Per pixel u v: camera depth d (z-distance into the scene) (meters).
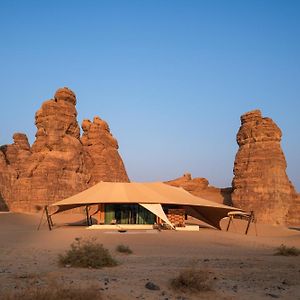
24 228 46.41
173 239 30.70
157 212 41.03
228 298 12.16
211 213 47.66
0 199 95.38
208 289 13.08
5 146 114.56
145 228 41.81
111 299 11.34
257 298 12.24
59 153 85.19
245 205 97.62
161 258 20.86
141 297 11.82
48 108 87.19
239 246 28.77
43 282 13.46
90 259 17.50
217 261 20.05
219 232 40.19
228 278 15.37
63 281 13.71
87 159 96.88
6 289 12.09
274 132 100.81
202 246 27.64
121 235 32.41
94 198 42.72
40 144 85.81
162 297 11.98
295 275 16.50
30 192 81.25
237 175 102.50
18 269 16.64
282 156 100.81
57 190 82.00
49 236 32.56
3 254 22.09
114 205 45.03
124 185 46.44
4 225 56.25
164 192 46.31
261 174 98.06
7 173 100.75
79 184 86.50
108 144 105.62
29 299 10.62
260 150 100.19
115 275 15.25
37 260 19.67
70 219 72.06
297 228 78.31
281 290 13.52
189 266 17.86
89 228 41.31
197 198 47.66
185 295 12.43
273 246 29.98
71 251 18.45
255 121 103.56
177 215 43.88
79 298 10.96
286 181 99.44
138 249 25.06
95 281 13.84
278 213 94.81
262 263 19.78
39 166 82.94
